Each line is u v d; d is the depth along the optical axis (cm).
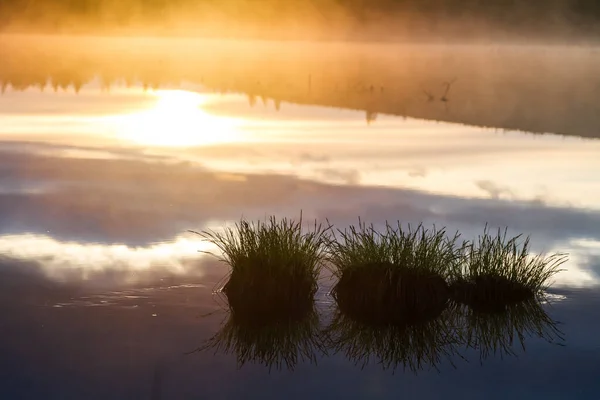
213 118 2609
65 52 8094
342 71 5722
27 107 2769
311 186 1376
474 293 748
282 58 7850
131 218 1089
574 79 5272
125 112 2712
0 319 686
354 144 2003
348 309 734
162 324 686
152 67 5747
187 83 4216
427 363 623
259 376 588
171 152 1820
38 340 643
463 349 650
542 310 731
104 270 834
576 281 811
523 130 2347
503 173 1548
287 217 1104
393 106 3128
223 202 1216
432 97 3544
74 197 1233
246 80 4538
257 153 1828
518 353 639
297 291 746
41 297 746
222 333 670
